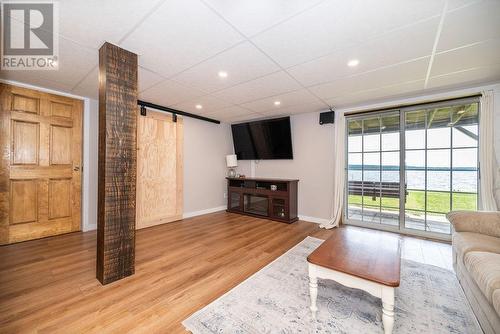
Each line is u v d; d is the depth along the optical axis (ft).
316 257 5.13
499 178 8.54
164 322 4.71
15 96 9.00
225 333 4.40
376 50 6.38
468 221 6.61
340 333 4.44
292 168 14.69
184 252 8.55
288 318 4.87
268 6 4.62
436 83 8.88
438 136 10.28
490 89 8.87
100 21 5.13
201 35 5.67
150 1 4.48
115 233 6.23
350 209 12.78
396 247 5.79
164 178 12.98
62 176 10.34
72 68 7.70
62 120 10.29
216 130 16.51
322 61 7.06
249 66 7.43
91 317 4.82
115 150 6.08
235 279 6.55
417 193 10.81
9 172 8.94
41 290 5.81
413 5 4.58
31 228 9.52
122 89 6.19
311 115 13.82
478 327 4.61
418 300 5.57
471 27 5.29
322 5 4.59
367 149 12.19
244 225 12.47
